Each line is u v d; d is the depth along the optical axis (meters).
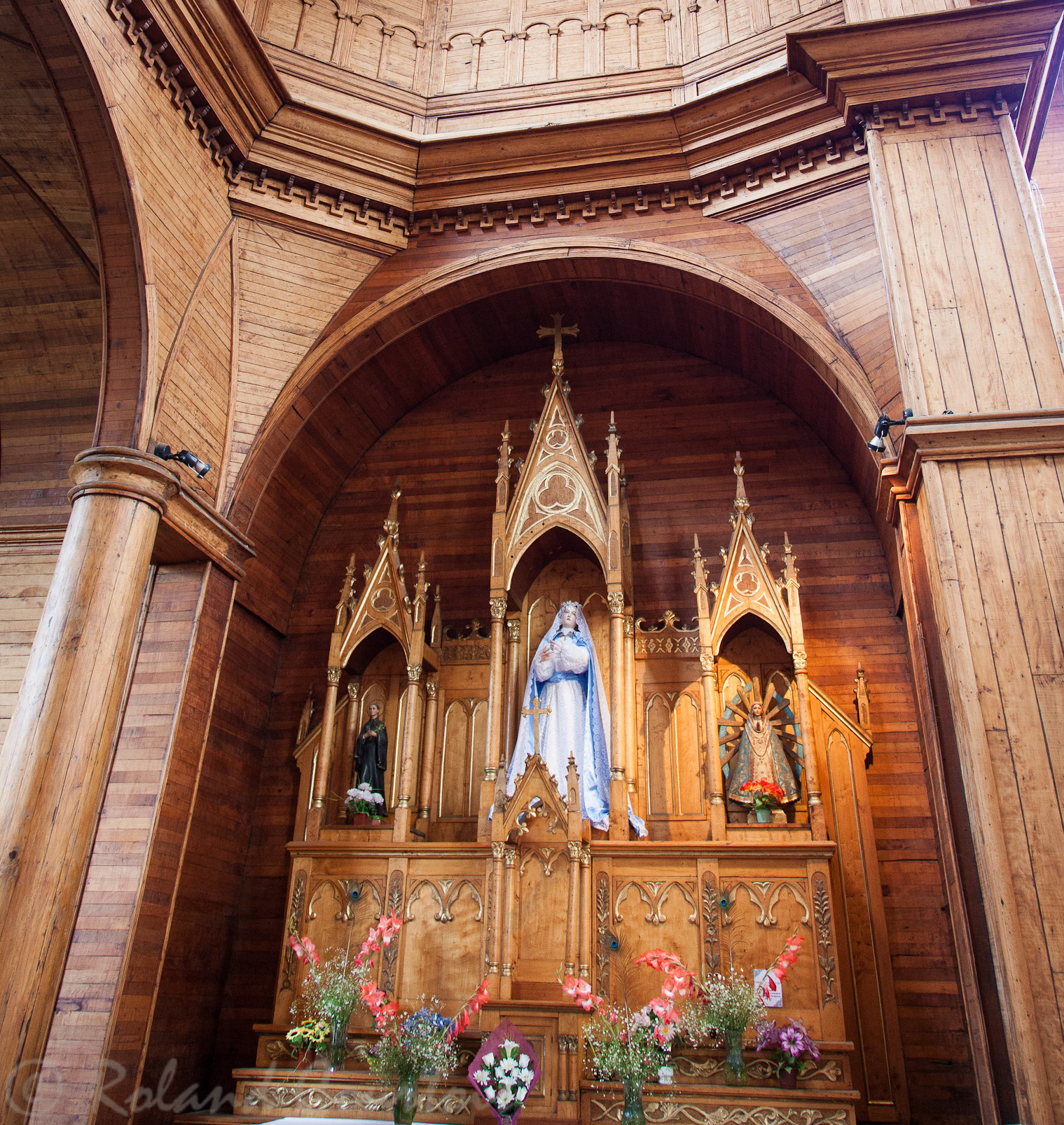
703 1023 7.36
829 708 9.29
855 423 8.78
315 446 10.81
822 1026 7.62
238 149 9.54
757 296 9.22
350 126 10.00
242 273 9.65
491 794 8.96
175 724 8.12
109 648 7.06
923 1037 8.27
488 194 10.38
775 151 9.42
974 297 7.35
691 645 9.90
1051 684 6.04
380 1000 7.62
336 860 9.05
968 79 8.15
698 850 8.36
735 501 10.11
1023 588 6.29
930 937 8.59
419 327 10.68
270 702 10.72
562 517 9.92
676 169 9.95
